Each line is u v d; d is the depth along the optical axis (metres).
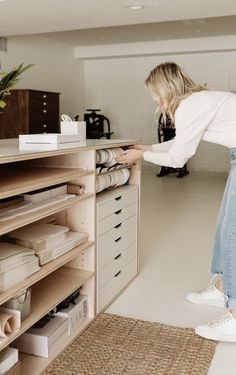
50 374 1.77
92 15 4.82
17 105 6.73
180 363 1.87
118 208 2.54
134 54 9.24
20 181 1.76
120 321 2.25
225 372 1.81
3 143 2.36
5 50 7.15
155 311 2.40
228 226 2.01
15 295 1.59
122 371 1.80
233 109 1.96
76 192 2.14
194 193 6.48
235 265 2.01
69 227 2.28
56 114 7.54
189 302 2.51
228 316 2.09
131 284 2.80
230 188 2.02
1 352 1.61
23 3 4.26
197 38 8.61
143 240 3.88
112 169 2.54
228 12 4.65
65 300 2.11
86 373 1.78
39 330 1.92
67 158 2.24
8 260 1.63
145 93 9.77
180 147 2.00
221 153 9.31
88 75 10.22
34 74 8.09
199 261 3.28
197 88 2.05
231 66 9.01
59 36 8.31
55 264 1.87
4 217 1.61
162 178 8.20
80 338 2.07
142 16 4.86
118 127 10.16
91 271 2.26
